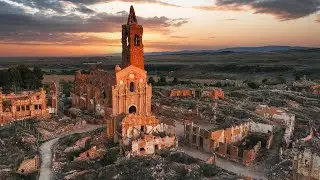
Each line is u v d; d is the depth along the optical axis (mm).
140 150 78688
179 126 104000
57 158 81438
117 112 106438
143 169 69750
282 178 63875
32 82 173625
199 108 124500
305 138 83250
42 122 107375
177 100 139875
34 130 100500
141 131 86938
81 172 72000
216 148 80062
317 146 76562
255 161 74188
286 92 167125
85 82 125500
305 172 59594
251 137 89062
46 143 93562
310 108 134125
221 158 77438
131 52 109500
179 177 66062
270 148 81062
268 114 105750
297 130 96875
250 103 139000
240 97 156000
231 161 75500
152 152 79938
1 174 71000
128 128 84750
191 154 79812
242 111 117750
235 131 85875
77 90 129000
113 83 107750
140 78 109812
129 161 73562
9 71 167375
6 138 92000
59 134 100875
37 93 113438
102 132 95812
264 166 71688
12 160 78750
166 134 86438
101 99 113938
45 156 83938
